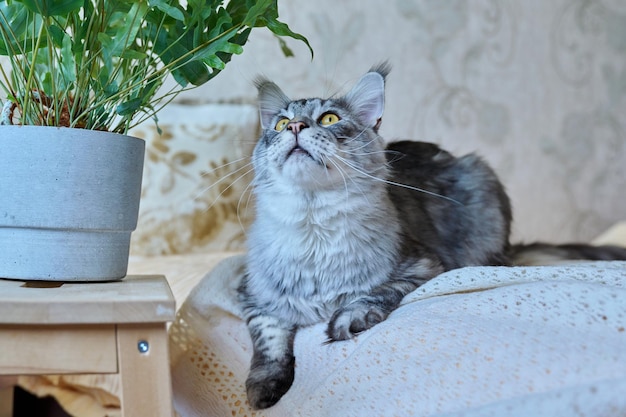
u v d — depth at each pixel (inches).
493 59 129.6
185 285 70.0
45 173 39.8
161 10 42.9
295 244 54.1
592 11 140.6
